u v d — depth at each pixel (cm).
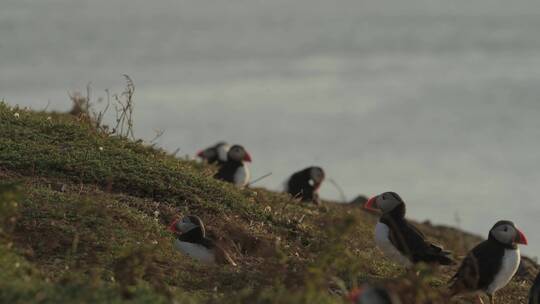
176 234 1217
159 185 1336
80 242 1104
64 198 1202
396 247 1229
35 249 1073
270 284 1075
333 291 1106
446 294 1108
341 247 981
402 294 959
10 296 866
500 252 1177
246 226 1319
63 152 1349
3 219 1031
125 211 1218
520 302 1305
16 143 1348
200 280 1079
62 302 866
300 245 1304
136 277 998
